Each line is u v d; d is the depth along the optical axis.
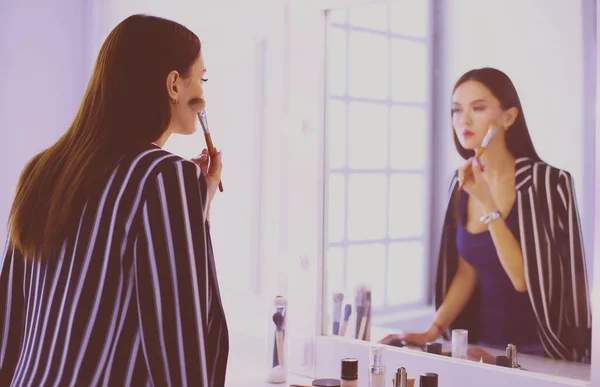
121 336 0.88
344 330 1.76
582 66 1.38
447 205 1.59
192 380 0.86
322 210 1.80
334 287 1.78
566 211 1.41
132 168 0.92
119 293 0.88
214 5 2.15
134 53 0.99
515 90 1.48
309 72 1.83
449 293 1.59
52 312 0.91
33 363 0.90
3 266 1.04
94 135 0.97
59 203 0.93
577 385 1.38
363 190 1.72
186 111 1.06
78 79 2.62
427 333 1.62
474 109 1.54
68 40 2.58
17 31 2.45
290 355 1.86
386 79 1.68
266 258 1.99
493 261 1.52
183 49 1.02
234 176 2.09
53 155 1.00
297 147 1.86
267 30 1.97
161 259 0.87
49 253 0.93
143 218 0.89
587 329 1.38
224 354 0.96
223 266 2.13
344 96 1.76
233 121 2.09
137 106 0.98
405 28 1.64
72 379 0.87
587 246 1.38
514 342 1.49
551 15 1.42
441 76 1.59
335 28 1.78
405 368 1.55
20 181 1.01
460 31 1.56
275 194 1.96
